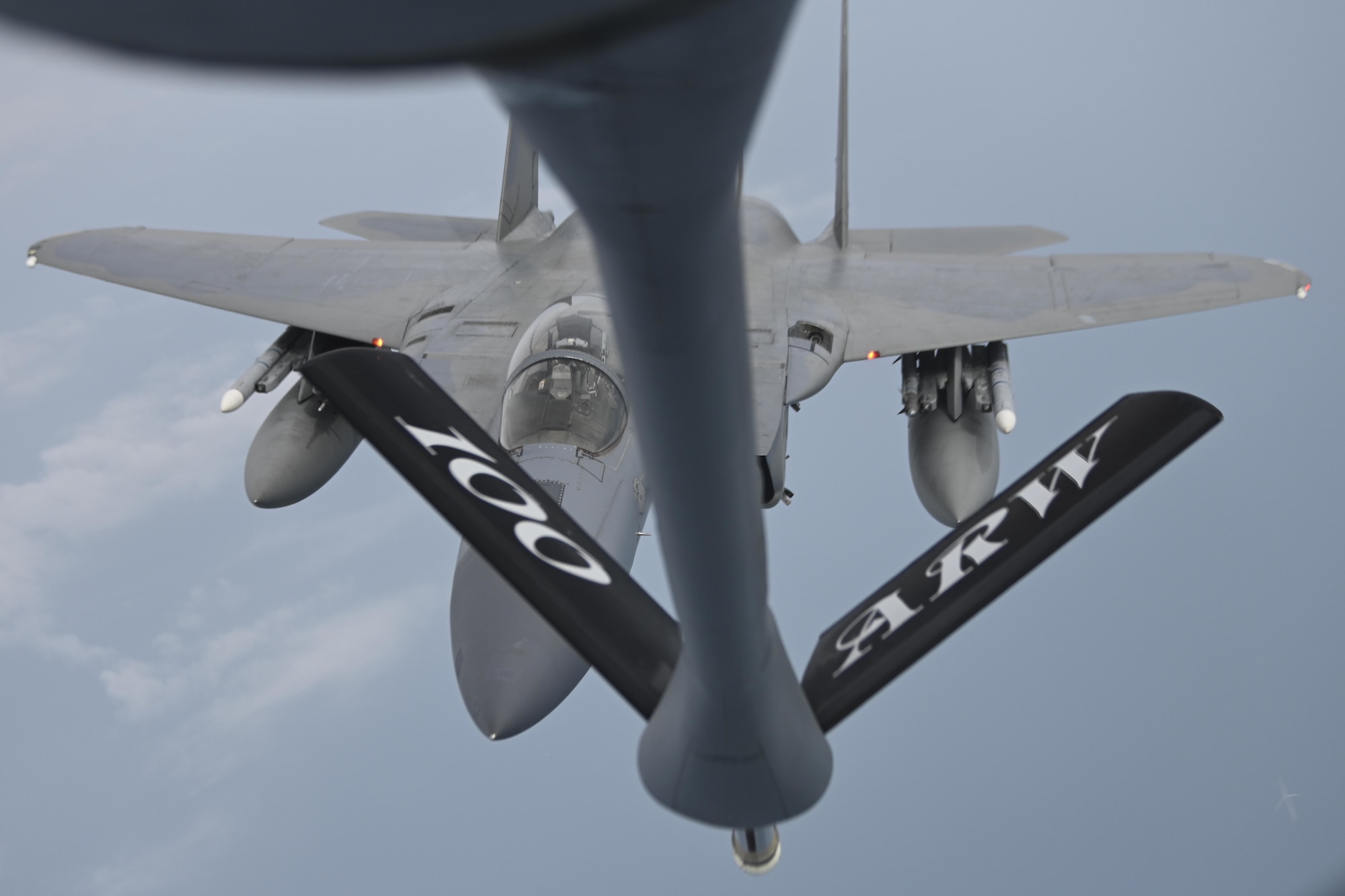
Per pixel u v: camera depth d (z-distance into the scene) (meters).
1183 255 15.05
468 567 10.27
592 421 10.84
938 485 13.27
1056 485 4.84
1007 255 16.23
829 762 4.38
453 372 12.52
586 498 10.23
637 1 1.54
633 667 4.44
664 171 1.96
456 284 15.06
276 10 1.29
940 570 4.75
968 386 14.07
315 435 13.91
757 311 13.64
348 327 14.22
